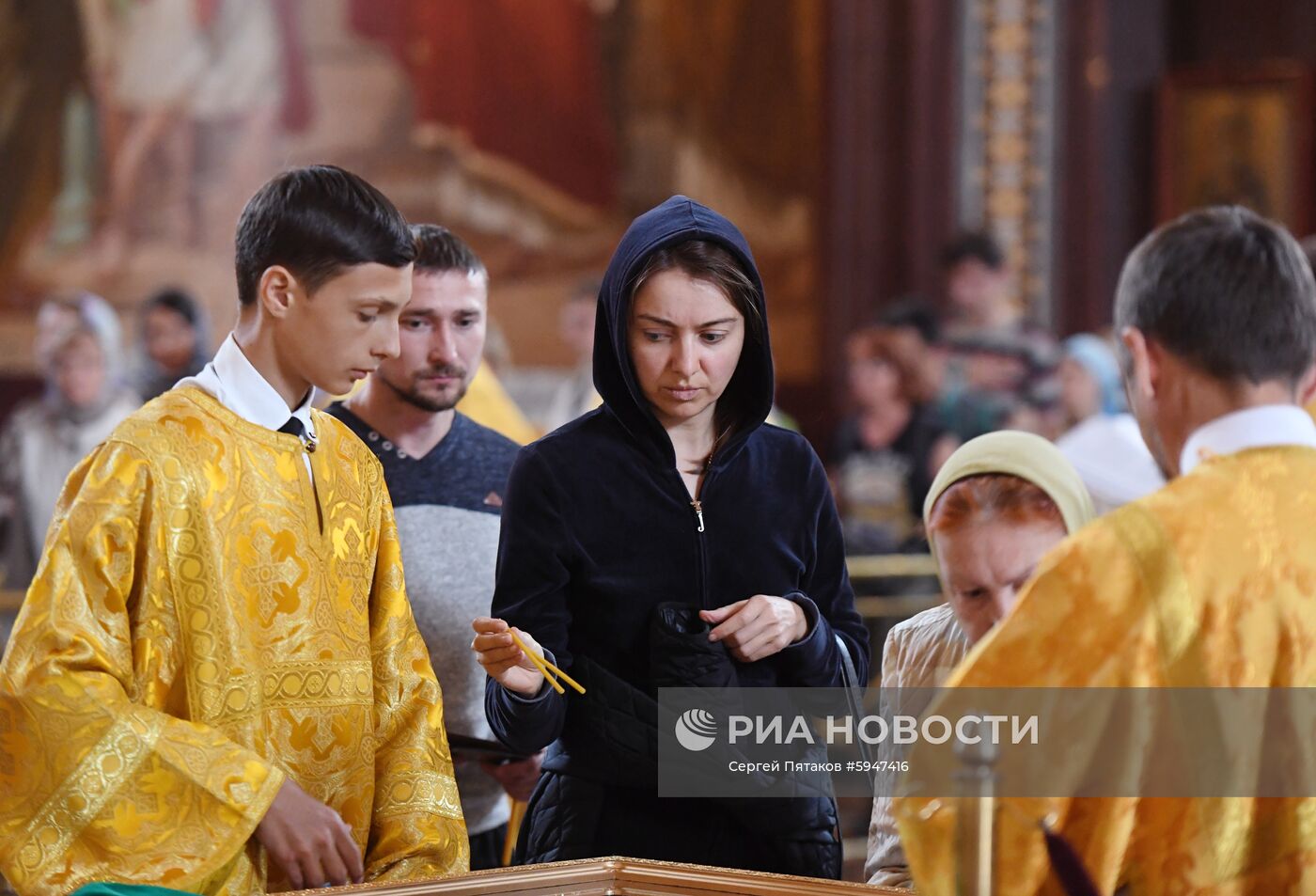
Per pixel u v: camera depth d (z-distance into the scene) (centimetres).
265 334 388
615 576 395
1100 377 1155
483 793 513
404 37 1773
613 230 1800
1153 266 320
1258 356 310
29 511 1025
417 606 495
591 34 1794
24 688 352
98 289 1747
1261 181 1683
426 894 338
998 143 1681
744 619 377
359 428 511
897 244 1712
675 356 382
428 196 1778
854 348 1280
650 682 393
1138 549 296
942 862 296
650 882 345
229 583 375
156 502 368
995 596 368
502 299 1778
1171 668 295
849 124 1722
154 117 1756
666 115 1795
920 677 416
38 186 1745
